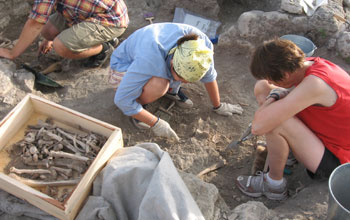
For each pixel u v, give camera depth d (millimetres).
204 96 3412
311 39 3752
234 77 3643
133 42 2701
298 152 2254
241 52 3881
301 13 3625
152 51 2453
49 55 3547
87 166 2373
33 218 2205
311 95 1943
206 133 3031
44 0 2816
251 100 3420
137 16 4211
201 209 2223
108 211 2027
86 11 3111
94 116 3053
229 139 3045
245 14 3684
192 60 2193
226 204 2414
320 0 3750
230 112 3217
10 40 3783
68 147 2453
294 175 2678
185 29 2604
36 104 2594
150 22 4152
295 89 1996
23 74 3152
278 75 1960
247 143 2988
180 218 1946
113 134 2318
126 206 2170
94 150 2443
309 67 2016
